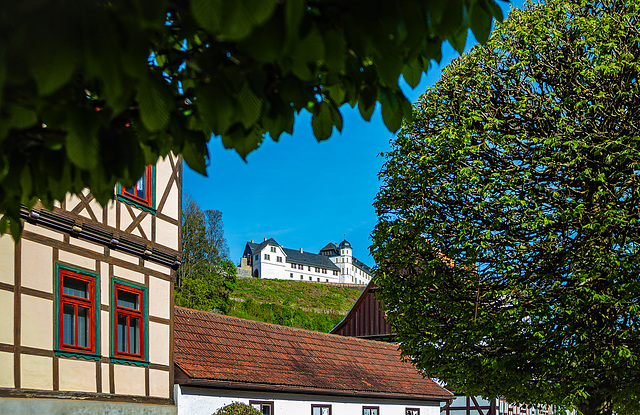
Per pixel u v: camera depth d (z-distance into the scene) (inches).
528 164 556.4
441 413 1195.9
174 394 632.4
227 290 2753.4
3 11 73.7
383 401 916.6
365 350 1019.3
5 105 87.0
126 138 102.1
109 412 501.7
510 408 1239.5
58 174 106.6
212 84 94.5
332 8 86.5
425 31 87.6
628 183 524.4
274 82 102.9
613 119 539.8
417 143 593.0
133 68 79.5
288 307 3730.3
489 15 100.0
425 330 593.6
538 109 557.0
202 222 2704.2
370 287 1444.4
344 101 113.1
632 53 541.3
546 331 529.7
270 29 79.8
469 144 558.3
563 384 538.6
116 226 533.3
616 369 527.2
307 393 786.8
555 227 537.6
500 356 560.4
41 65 73.2
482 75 574.9
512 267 538.3
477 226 549.3
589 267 510.6
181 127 110.0
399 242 582.6
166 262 600.1
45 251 459.2
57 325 462.0
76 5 75.1
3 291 421.7
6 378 416.8
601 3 574.9
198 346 712.4
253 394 717.9
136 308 559.8
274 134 106.7
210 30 73.4
